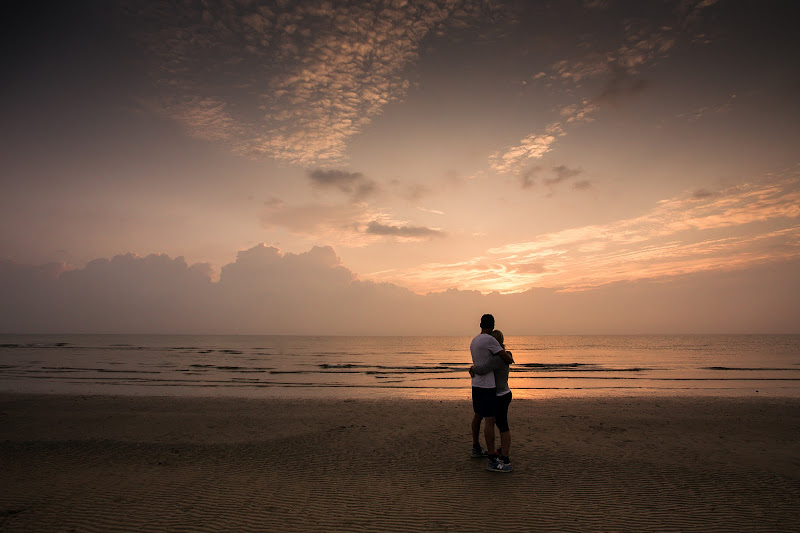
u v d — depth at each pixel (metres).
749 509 5.09
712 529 4.54
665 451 8.06
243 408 14.60
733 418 12.08
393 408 14.62
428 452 8.10
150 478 6.44
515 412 13.30
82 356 53.38
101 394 19.03
